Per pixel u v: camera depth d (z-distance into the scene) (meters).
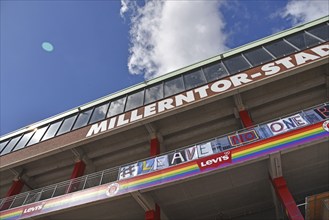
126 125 15.70
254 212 13.10
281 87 14.73
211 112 15.59
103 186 12.73
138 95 18.34
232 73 15.76
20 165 17.73
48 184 18.86
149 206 11.92
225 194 12.38
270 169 10.92
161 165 12.32
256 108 15.44
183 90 16.56
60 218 13.45
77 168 16.30
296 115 11.60
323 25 16.02
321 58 13.29
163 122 16.00
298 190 12.31
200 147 12.30
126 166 13.14
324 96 14.93
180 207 12.87
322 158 11.07
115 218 13.41
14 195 16.48
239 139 11.80
